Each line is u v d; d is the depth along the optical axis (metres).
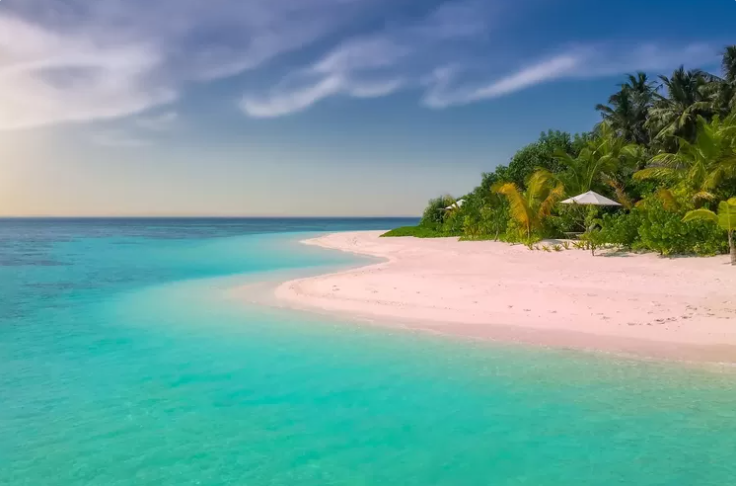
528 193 30.47
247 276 21.33
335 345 10.20
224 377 8.49
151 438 6.37
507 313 12.11
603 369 8.47
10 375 8.64
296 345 10.25
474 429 6.52
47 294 16.95
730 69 36.62
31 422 6.83
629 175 33.78
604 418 6.71
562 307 12.31
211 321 12.50
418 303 13.48
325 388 7.95
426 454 5.92
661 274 15.42
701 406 6.99
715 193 19.86
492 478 5.39
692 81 39.06
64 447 6.14
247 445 6.19
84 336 11.17
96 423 6.79
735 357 8.73
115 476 5.51
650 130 41.38
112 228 116.50
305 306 13.98
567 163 33.19
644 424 6.52
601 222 22.09
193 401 7.50
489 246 28.22
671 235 17.61
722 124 25.23
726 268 15.25
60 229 108.12
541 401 7.30
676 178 24.62
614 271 16.48
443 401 7.39
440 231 43.19
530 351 9.50
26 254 34.75
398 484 5.31
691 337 9.74
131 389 8.00
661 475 5.38
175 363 9.23
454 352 9.59
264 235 67.44
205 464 5.76
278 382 8.23
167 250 38.12
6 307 14.61
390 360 9.20
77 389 8.00
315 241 47.81
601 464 5.62
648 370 8.34
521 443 6.12
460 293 14.35
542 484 5.26
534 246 25.08
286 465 5.73
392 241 39.12
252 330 11.53
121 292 17.27
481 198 40.56
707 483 5.21
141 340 10.80
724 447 5.91
